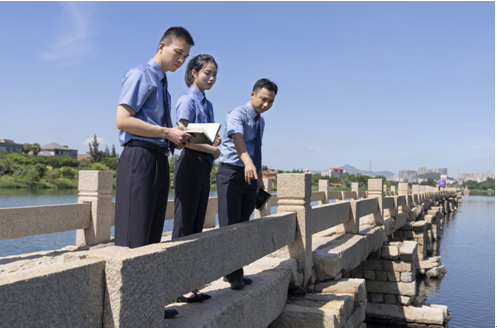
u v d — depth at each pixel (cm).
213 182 2053
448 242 2700
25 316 137
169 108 277
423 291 1427
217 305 294
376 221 987
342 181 6506
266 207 858
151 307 188
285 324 399
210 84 351
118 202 248
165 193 269
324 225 582
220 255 283
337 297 442
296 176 467
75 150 9681
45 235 837
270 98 379
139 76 246
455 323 1101
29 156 4488
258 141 398
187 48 268
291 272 435
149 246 213
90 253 181
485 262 1989
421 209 1878
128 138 249
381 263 949
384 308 936
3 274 404
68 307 154
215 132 278
